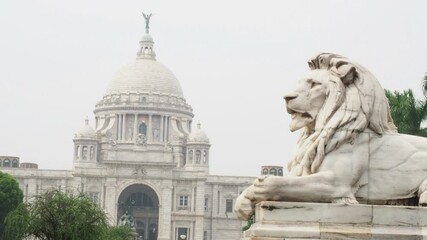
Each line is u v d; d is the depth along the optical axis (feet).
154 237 587.27
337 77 36.55
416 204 36.24
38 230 153.38
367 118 35.96
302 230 33.14
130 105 629.51
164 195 554.05
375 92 36.50
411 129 104.73
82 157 597.52
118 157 575.79
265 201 33.78
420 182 36.01
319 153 35.45
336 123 35.60
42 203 152.97
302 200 34.42
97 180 556.92
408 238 33.47
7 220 163.22
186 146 623.36
